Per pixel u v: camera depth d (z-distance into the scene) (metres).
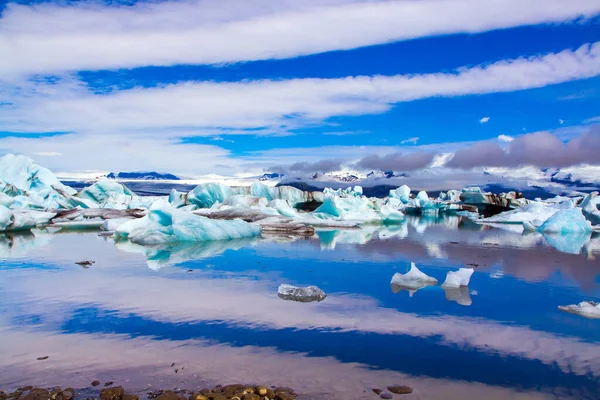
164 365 4.66
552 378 4.50
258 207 26.78
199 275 9.52
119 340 5.39
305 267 10.73
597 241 18.80
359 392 4.12
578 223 22.55
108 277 9.21
